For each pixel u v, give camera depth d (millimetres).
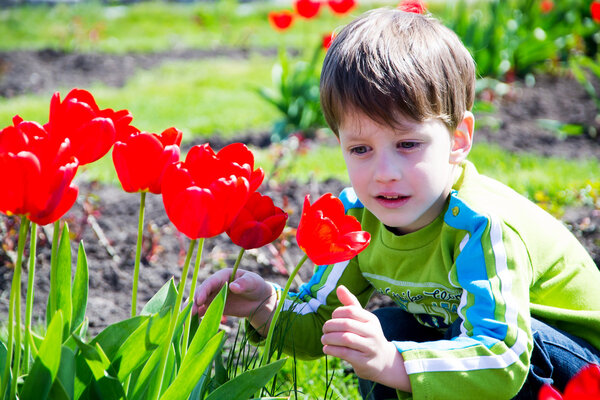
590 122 6379
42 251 3721
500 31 7785
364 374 1655
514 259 1811
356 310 1629
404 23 1961
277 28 7359
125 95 8352
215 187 1383
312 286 2256
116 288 3457
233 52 11586
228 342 2869
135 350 1509
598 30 8492
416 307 2127
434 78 1837
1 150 1377
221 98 8109
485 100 6930
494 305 1728
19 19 14094
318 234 1488
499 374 1667
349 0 6793
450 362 1663
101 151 1528
